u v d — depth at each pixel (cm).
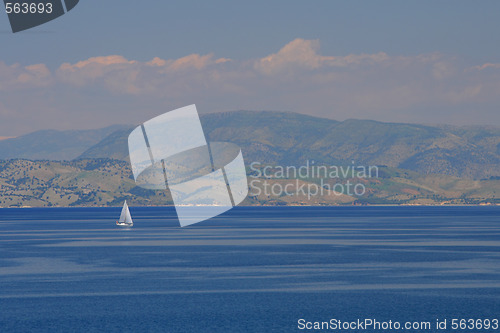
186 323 6762
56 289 8838
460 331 6594
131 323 6738
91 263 12100
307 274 10456
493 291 8712
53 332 6359
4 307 7519
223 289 8869
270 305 7738
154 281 9625
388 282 9544
